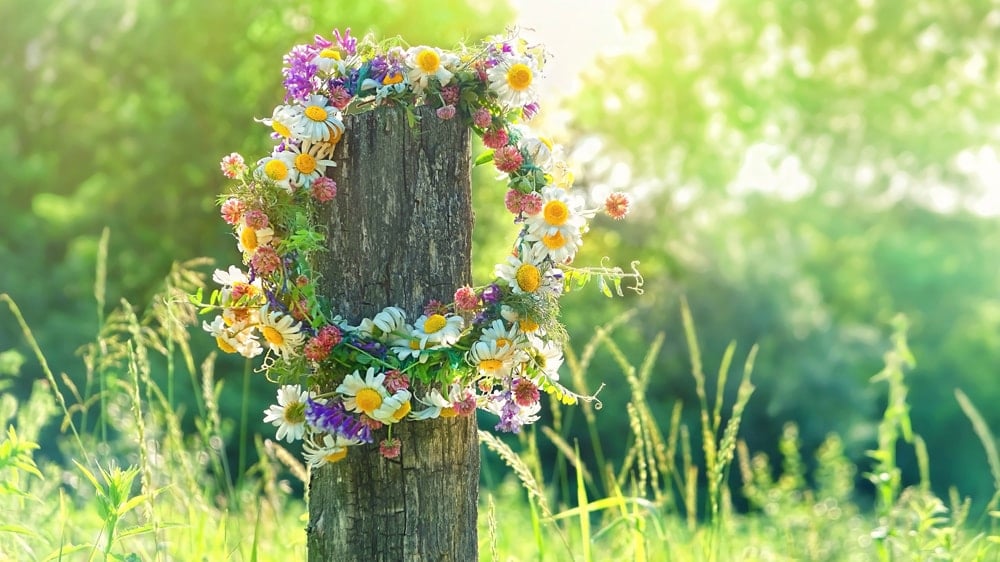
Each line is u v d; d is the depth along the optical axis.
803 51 22.72
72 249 14.51
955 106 23.45
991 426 26.61
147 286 14.08
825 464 5.91
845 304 29.78
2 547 2.84
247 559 3.45
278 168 2.44
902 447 26.03
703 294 22.08
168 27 14.16
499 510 5.14
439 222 2.48
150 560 2.94
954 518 3.36
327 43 2.57
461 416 2.51
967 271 29.94
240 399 12.72
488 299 2.46
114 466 2.67
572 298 18.95
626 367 3.46
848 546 4.67
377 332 2.41
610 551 3.66
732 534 3.83
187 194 14.43
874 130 25.50
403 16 13.75
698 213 24.05
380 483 2.45
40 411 3.62
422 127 2.47
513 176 2.55
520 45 2.60
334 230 2.46
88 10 14.92
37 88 15.54
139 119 14.73
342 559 2.46
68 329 13.05
